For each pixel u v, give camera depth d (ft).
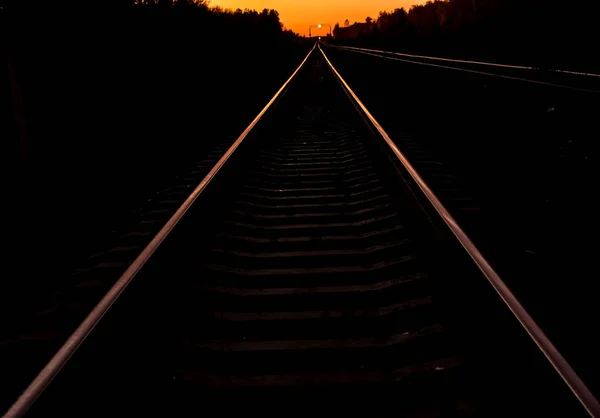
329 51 139.64
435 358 7.68
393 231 12.18
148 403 6.89
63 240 15.16
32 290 11.68
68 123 26.48
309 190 16.42
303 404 6.91
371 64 67.92
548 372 6.01
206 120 33.14
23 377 7.80
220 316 8.98
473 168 18.60
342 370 7.61
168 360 7.77
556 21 57.98
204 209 12.61
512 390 6.53
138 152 25.45
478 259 8.59
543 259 11.18
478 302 8.14
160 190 19.38
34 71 25.96
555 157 18.37
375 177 17.16
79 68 31.19
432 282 9.66
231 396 7.03
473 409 6.48
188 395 7.02
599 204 13.97
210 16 67.21
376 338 8.27
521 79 31.58
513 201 14.89
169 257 9.82
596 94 23.43
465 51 76.84
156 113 32.76
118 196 19.25
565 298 9.55
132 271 8.53
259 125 23.71
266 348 8.04
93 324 7.11
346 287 9.89
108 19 36.01
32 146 21.89
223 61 58.54
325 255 11.35
